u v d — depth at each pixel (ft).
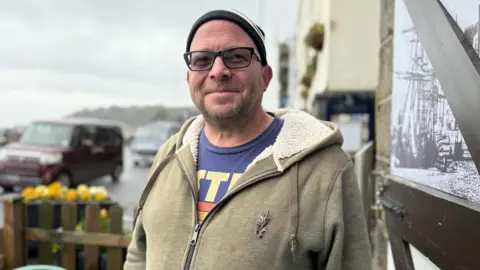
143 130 54.54
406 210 5.71
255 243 3.96
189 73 4.67
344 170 4.15
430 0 4.65
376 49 19.61
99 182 38.65
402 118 6.09
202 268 4.11
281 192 4.08
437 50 4.49
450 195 4.33
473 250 3.69
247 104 4.44
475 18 3.70
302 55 47.09
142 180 40.52
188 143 5.02
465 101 3.81
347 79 19.94
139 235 5.52
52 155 28.32
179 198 4.61
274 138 4.63
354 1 19.67
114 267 10.37
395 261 6.47
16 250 10.48
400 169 6.21
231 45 4.37
